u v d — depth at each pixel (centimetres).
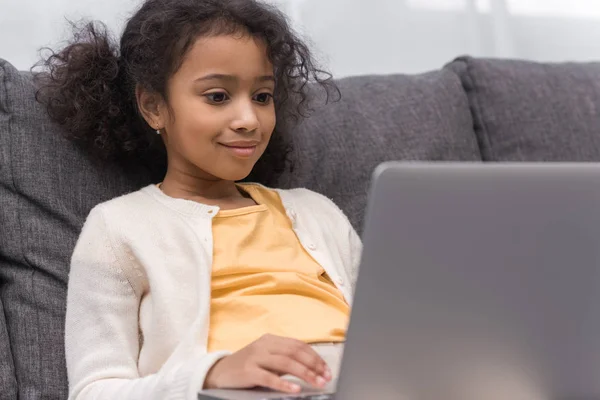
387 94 196
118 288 146
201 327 142
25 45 213
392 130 191
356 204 183
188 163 162
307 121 186
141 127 169
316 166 184
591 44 273
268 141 165
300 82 181
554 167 99
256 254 156
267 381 111
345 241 171
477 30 261
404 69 254
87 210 161
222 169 155
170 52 156
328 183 184
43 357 152
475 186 96
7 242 157
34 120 160
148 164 172
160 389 122
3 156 157
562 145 208
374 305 95
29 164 158
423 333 98
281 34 163
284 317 146
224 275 152
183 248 151
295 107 181
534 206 99
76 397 136
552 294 103
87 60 166
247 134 154
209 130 154
